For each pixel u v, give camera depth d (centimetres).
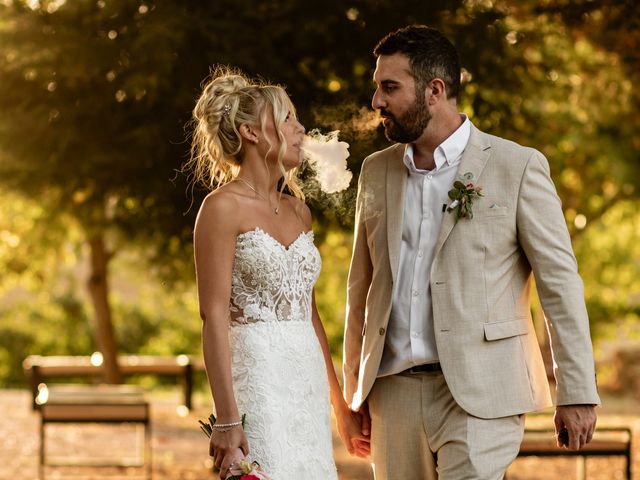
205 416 1377
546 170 393
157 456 1053
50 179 952
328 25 789
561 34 984
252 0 803
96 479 922
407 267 401
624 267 2144
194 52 782
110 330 1455
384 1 793
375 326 405
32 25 848
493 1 873
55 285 2211
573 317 376
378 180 416
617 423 1239
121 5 812
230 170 402
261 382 373
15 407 1470
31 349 2167
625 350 1731
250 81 401
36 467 988
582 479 763
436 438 392
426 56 391
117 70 821
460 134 399
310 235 403
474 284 387
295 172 405
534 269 385
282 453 372
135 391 925
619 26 884
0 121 865
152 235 1045
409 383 398
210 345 365
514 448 389
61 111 849
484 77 851
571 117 1354
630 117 1308
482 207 389
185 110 795
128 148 831
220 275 370
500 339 387
